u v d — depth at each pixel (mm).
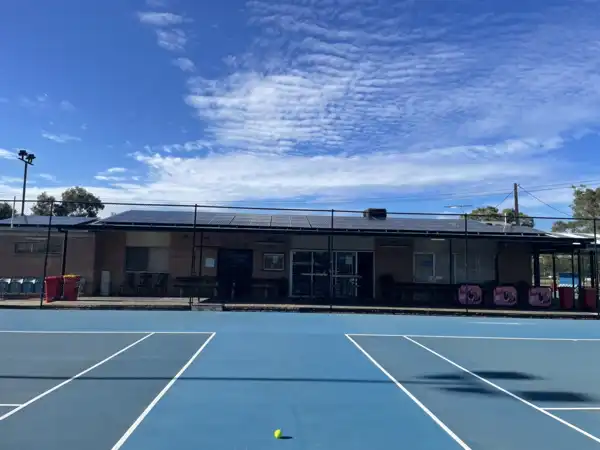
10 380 8930
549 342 14406
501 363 11273
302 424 6805
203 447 5891
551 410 7707
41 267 24922
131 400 7750
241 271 25312
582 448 6117
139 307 20438
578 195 62312
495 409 7711
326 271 25516
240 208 21469
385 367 10547
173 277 25109
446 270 25875
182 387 8555
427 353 12266
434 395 8453
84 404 7516
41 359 10750
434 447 6066
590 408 7844
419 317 20016
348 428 6695
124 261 25156
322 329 15852
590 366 11055
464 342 14078
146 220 24188
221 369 9984
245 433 6398
